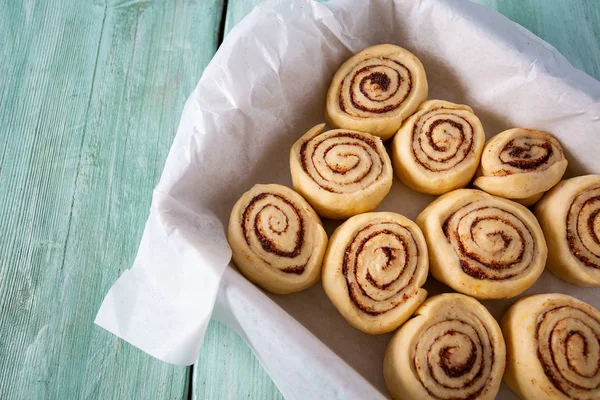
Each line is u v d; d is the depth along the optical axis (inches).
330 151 16.2
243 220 15.5
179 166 15.1
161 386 15.9
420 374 14.5
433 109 16.7
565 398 14.4
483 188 16.3
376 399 13.6
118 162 17.8
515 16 18.4
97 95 18.3
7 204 17.3
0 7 18.8
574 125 16.1
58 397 15.8
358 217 15.7
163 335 14.3
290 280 15.2
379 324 15.0
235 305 14.1
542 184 16.0
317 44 16.5
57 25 18.9
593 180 16.0
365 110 16.7
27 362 16.0
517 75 16.2
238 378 15.9
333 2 16.6
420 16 16.7
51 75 18.5
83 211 17.3
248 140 16.1
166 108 18.3
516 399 15.4
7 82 18.4
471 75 16.9
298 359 13.8
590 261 15.7
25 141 17.9
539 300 15.2
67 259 16.9
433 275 15.9
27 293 16.6
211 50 18.8
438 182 16.2
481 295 15.4
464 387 14.5
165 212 14.8
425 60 17.4
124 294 14.7
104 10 19.0
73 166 17.7
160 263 14.6
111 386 15.9
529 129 16.5
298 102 16.8
